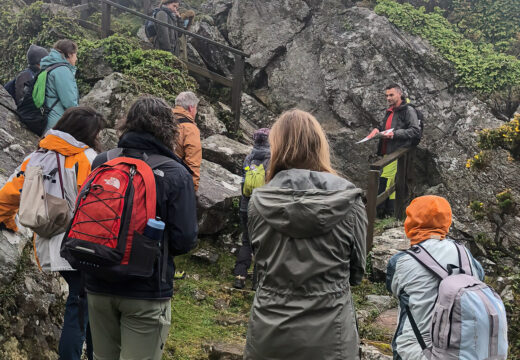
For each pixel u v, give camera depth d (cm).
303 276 205
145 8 1085
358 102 862
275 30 939
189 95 478
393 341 272
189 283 495
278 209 207
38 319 336
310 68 906
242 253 512
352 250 213
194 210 246
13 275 331
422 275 262
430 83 841
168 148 253
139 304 231
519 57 911
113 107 640
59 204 284
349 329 209
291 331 204
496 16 952
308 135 226
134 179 230
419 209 278
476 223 711
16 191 293
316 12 926
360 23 887
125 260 222
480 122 796
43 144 293
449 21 971
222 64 945
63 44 494
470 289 246
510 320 455
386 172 735
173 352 380
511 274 588
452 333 243
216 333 422
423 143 818
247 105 902
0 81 854
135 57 743
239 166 676
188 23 873
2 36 895
